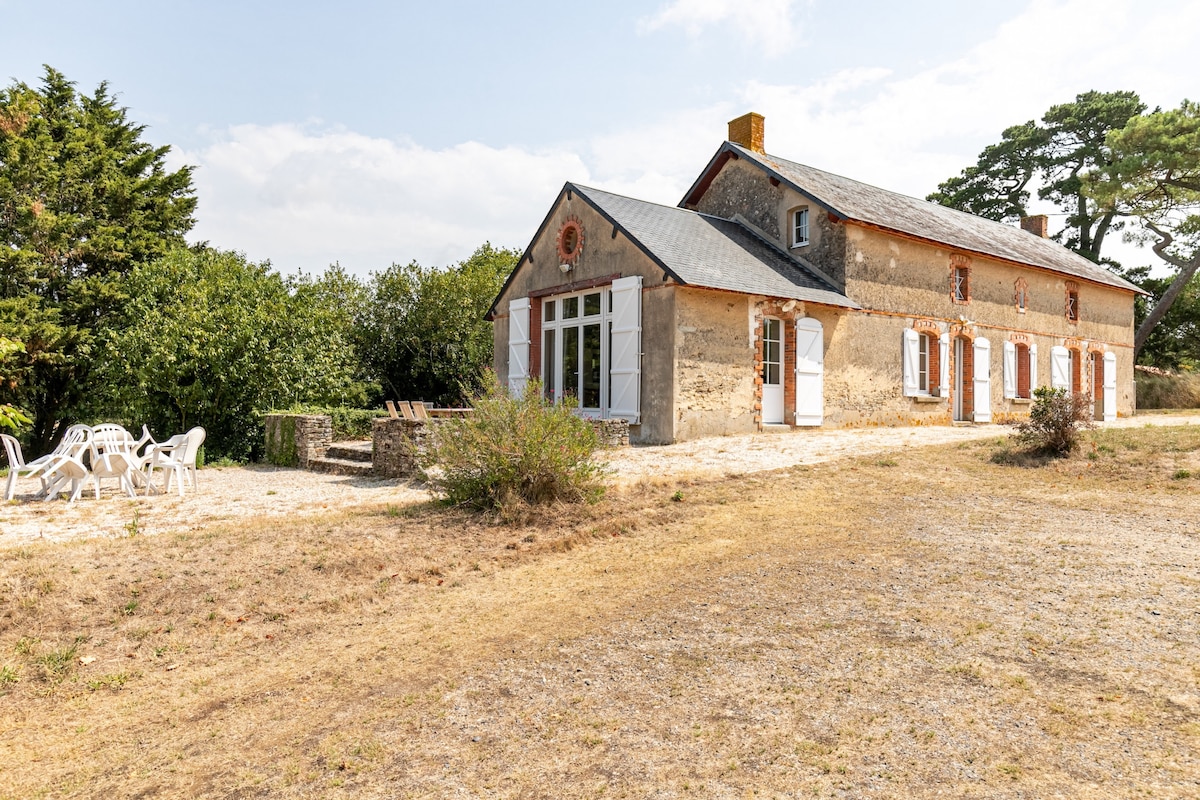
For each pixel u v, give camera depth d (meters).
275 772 3.14
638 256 13.54
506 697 3.76
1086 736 3.14
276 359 16.98
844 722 3.35
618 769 3.04
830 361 15.27
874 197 18.95
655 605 5.07
